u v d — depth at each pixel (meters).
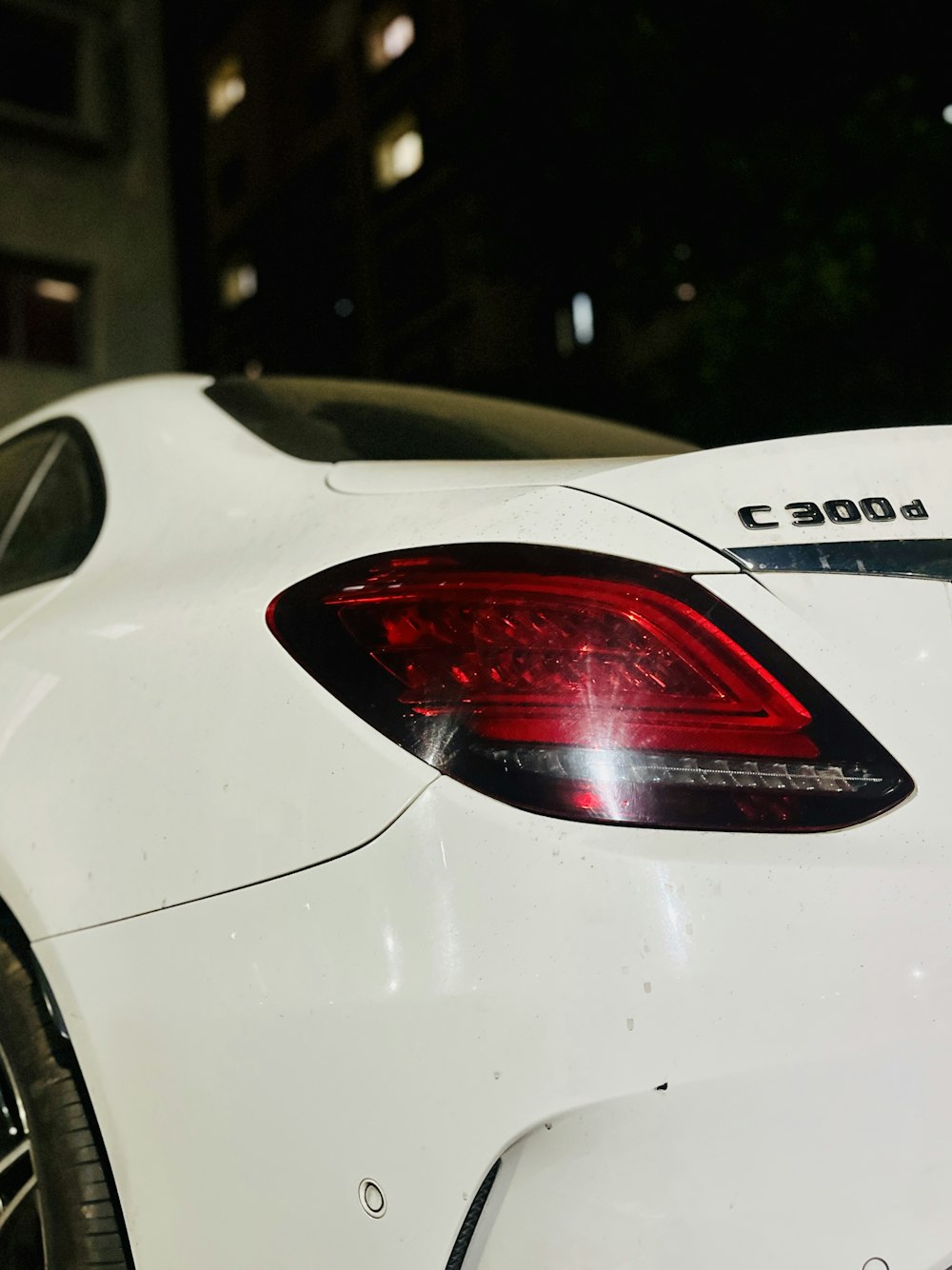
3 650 1.65
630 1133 1.00
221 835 1.22
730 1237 0.99
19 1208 1.42
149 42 17.58
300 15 36.84
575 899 1.03
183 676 1.33
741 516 1.15
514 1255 1.03
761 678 1.09
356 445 1.70
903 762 1.07
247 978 1.16
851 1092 0.99
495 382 13.09
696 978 1.00
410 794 1.10
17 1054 1.39
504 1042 1.02
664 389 7.78
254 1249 1.16
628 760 1.07
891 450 1.19
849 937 1.01
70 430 2.02
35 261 16.33
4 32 16.44
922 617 1.12
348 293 34.00
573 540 1.16
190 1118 1.20
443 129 7.97
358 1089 1.08
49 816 1.40
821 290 6.65
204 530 1.56
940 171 6.66
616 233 7.48
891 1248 0.98
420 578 1.19
